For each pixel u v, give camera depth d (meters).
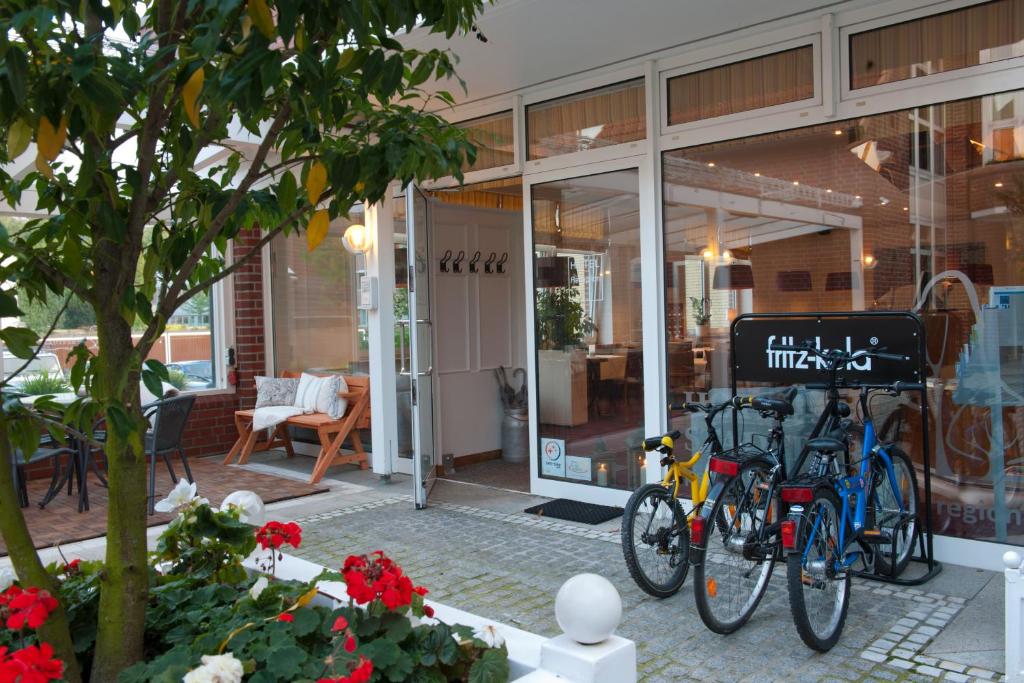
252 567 2.78
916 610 3.62
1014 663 2.83
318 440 8.01
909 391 4.27
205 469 7.51
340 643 1.85
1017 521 4.03
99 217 1.88
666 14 4.49
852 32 4.39
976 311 4.10
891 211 4.34
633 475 5.45
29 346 1.98
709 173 5.01
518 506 5.71
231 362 8.58
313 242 2.09
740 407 3.85
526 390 7.74
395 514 5.62
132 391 2.02
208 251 2.52
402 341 6.87
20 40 1.83
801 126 4.59
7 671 1.55
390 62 1.80
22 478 5.98
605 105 5.49
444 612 2.38
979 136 4.05
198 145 2.03
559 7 4.36
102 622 2.03
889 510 3.97
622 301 5.44
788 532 3.14
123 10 2.04
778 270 4.75
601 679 1.94
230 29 1.76
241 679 1.78
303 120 1.97
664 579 3.93
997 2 3.96
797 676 3.04
